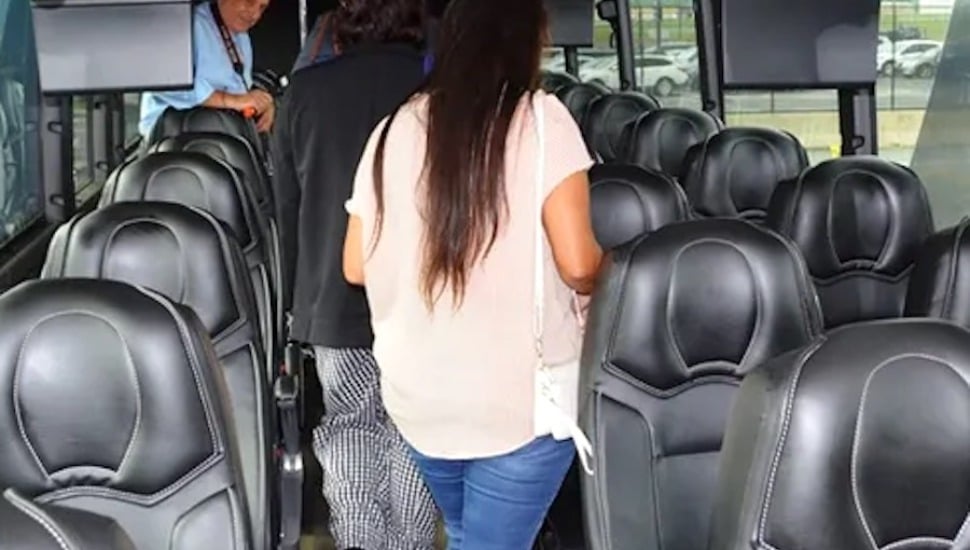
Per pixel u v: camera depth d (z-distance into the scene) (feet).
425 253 5.93
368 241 6.22
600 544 6.68
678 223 6.86
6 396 5.06
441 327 6.00
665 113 16.06
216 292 7.32
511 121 5.84
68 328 5.12
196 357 5.26
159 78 11.89
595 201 8.56
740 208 12.75
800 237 9.84
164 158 9.55
